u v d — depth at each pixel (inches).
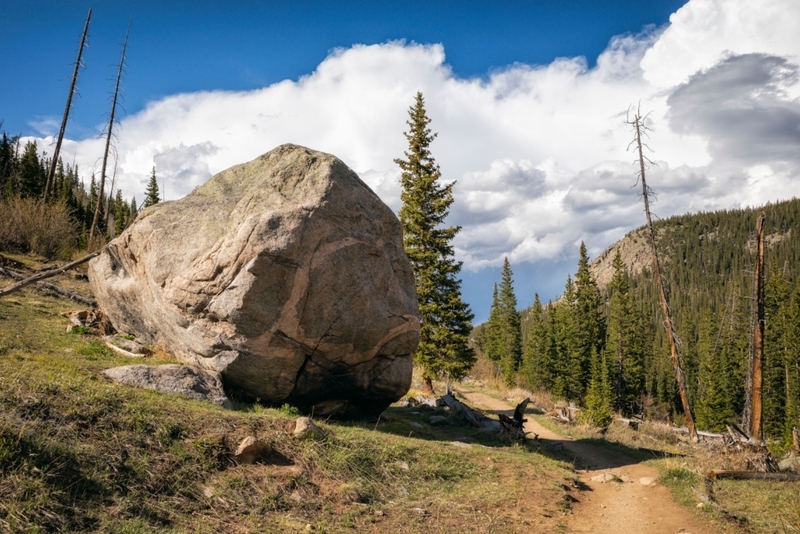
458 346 1214.3
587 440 903.7
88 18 1347.2
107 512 277.1
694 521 433.4
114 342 599.5
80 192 3260.3
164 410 393.1
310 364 556.1
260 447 380.8
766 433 1941.4
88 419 341.4
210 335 524.4
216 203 562.9
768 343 2036.2
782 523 412.5
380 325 570.9
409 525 356.5
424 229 1240.8
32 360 447.5
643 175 1120.2
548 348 2461.9
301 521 331.0
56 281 898.7
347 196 552.1
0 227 1079.6
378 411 664.4
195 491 325.7
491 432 726.5
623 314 2208.4
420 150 1275.8
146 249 571.2
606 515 448.5
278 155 592.4
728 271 6860.2
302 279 512.7
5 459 274.4
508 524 384.8
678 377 1107.3
